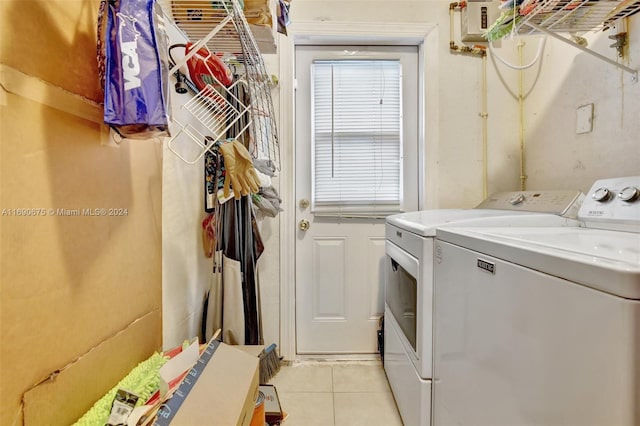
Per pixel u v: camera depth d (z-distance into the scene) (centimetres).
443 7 183
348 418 141
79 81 63
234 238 137
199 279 132
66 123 59
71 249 61
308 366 186
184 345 91
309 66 193
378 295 199
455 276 93
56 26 57
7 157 48
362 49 193
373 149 196
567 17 116
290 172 183
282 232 184
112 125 61
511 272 68
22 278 50
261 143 143
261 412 105
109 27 59
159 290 95
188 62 95
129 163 80
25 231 51
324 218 197
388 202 197
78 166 62
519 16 121
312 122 194
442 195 187
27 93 51
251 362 86
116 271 74
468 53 184
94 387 66
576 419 52
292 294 189
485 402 78
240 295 133
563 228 105
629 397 45
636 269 45
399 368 143
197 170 130
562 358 55
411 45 193
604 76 131
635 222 91
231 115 111
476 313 82
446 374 100
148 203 89
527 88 181
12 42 49
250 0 98
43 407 54
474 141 187
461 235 90
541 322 60
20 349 50
